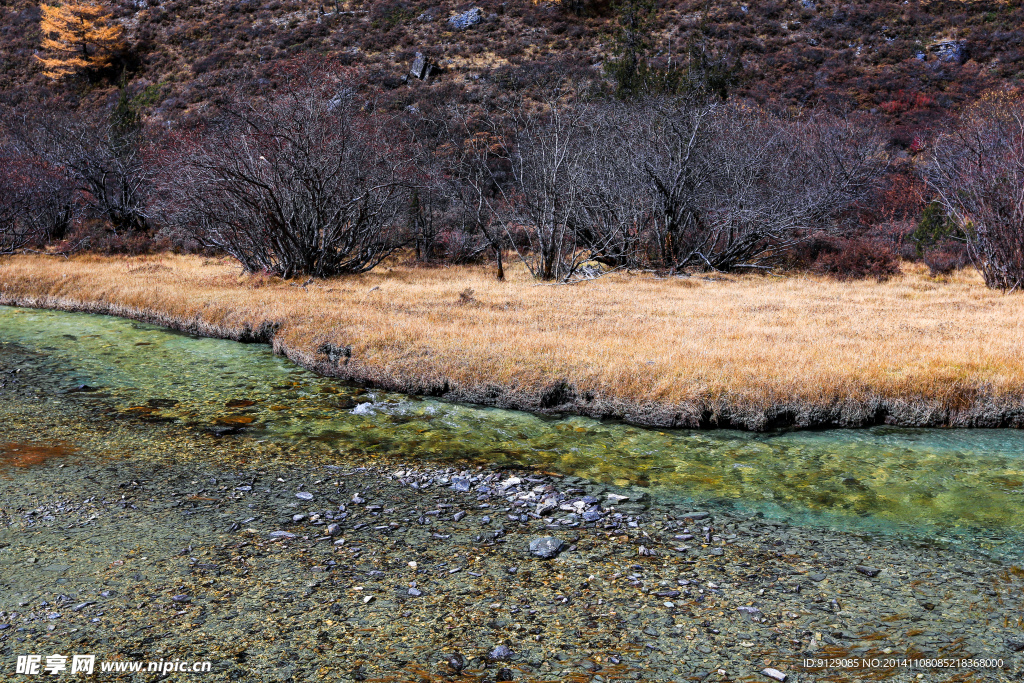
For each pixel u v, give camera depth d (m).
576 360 10.33
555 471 7.68
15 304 17.56
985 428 8.99
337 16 54.75
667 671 4.32
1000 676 4.24
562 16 52.97
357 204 20.78
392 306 14.84
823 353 10.43
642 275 21.88
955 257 21.88
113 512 6.48
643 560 5.72
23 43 53.62
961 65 42.78
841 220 25.97
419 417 9.49
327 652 4.46
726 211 22.58
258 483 7.25
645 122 25.19
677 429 9.07
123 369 11.80
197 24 55.59
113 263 22.52
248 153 19.47
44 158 27.83
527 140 26.66
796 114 37.31
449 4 55.69
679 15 52.16
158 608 4.91
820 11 50.75
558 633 4.72
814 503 6.85
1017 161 18.59
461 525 6.34
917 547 5.96
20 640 4.52
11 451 8.04
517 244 25.69
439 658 4.42
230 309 14.70
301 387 10.86
